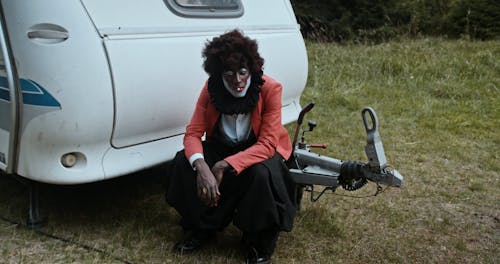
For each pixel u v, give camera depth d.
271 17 3.90
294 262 2.87
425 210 3.55
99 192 3.59
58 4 2.57
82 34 2.61
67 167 2.73
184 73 3.08
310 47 9.48
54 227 3.08
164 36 2.97
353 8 13.97
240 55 2.59
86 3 2.65
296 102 4.34
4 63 2.65
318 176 2.95
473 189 3.90
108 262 2.77
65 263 2.75
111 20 2.73
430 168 4.30
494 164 4.38
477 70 7.56
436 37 11.96
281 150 2.85
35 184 3.05
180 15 3.10
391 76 7.43
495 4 11.91
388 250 3.03
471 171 4.26
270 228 2.70
